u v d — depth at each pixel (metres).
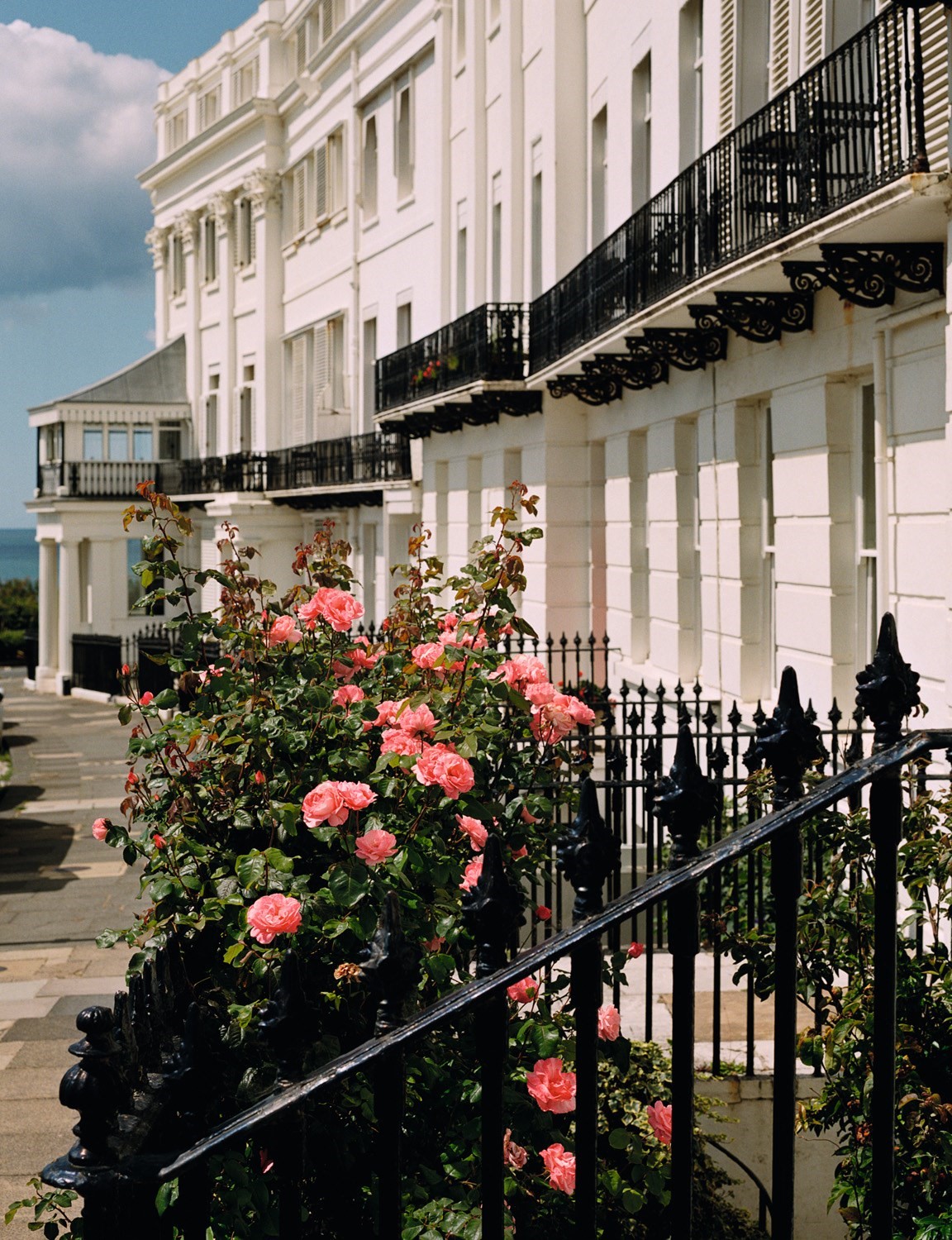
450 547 25.19
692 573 14.86
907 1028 4.93
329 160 34.38
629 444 17.02
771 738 2.62
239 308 42.44
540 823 5.62
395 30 28.73
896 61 8.41
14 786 23.66
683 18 14.64
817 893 5.54
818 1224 6.21
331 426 33.69
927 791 5.76
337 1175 4.24
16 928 13.35
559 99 19.25
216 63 43.44
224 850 5.14
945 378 8.68
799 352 11.17
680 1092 2.48
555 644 19.47
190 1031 2.52
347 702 5.37
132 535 46.50
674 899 2.46
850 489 10.67
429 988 4.75
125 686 5.56
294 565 6.28
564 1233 4.20
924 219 8.37
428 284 27.45
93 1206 2.38
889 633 2.61
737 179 11.63
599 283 16.23
